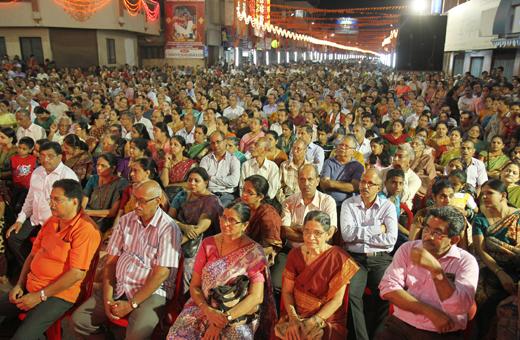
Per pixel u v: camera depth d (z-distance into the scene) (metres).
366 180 3.51
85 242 3.09
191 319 2.84
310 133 5.70
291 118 8.66
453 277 2.59
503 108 7.24
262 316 2.97
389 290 2.66
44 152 4.06
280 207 4.30
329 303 2.74
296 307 2.89
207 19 28.53
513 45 12.79
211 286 2.84
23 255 4.22
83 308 3.04
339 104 9.58
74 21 22.03
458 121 10.41
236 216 2.82
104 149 5.32
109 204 4.37
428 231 2.56
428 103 13.14
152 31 27.22
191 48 26.64
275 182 4.89
